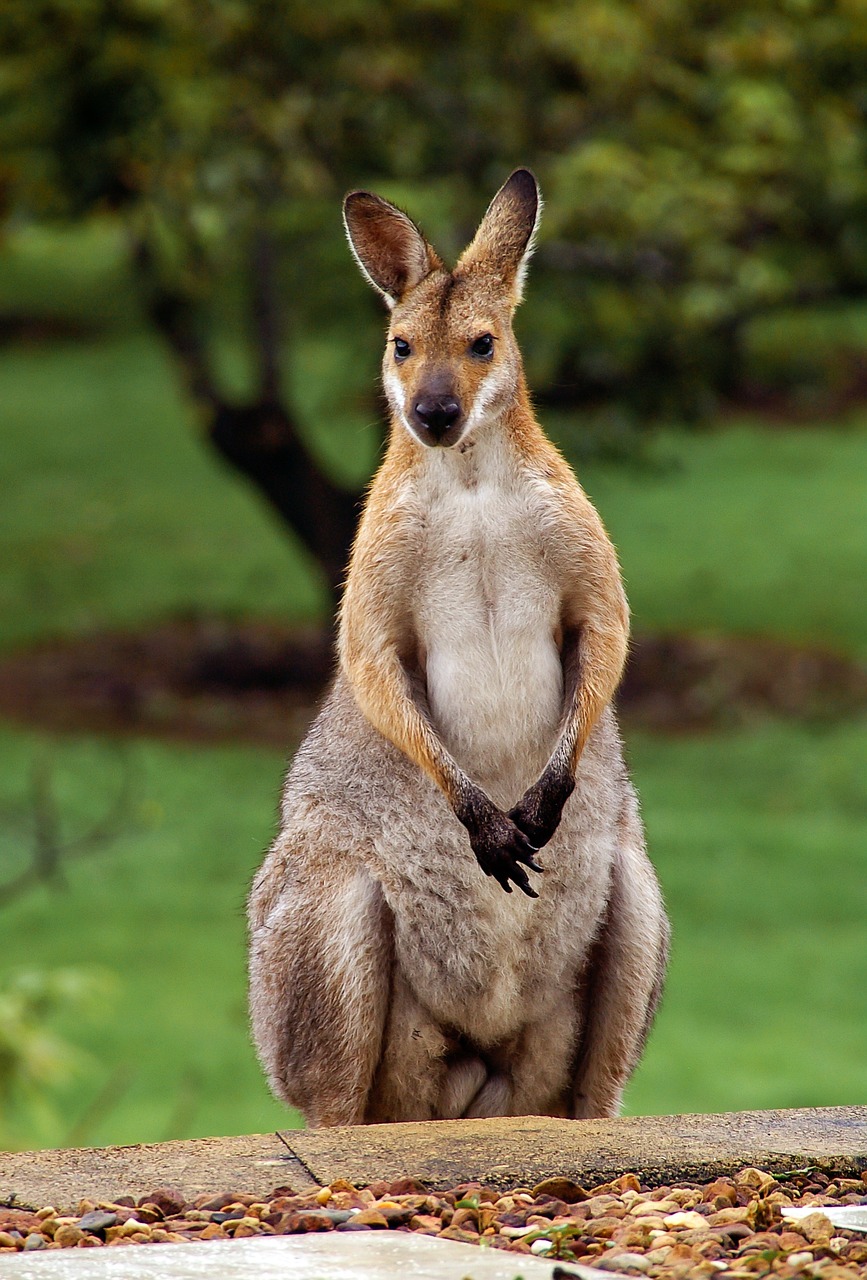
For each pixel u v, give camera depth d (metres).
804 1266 6.93
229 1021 24.00
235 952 27.09
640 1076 21.70
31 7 27.62
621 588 10.83
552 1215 8.08
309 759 11.23
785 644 43.97
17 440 68.19
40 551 53.81
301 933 10.82
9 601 48.66
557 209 29.45
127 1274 7.01
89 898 29.75
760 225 33.78
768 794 34.94
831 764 36.47
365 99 30.52
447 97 31.23
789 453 64.69
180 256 32.97
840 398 71.56
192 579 50.28
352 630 10.64
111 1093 17.66
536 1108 11.26
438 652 10.66
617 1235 7.61
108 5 27.70
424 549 10.57
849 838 32.41
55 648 44.56
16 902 29.62
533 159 31.16
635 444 33.75
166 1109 21.16
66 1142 18.19
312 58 30.33
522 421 10.76
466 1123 9.57
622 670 10.70
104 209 30.20
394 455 10.88
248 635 44.69
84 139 28.39
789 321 35.56
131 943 27.42
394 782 10.69
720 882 30.05
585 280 32.41
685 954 26.91
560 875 10.62
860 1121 9.54
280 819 11.56
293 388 66.44
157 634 45.31
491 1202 8.26
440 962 10.64
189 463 64.81
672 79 30.38
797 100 31.23
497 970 10.64
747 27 30.19
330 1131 9.45
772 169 31.45
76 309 88.50
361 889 10.67
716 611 46.41
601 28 29.09
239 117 29.47
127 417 71.62
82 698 41.19
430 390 10.41
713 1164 8.77
